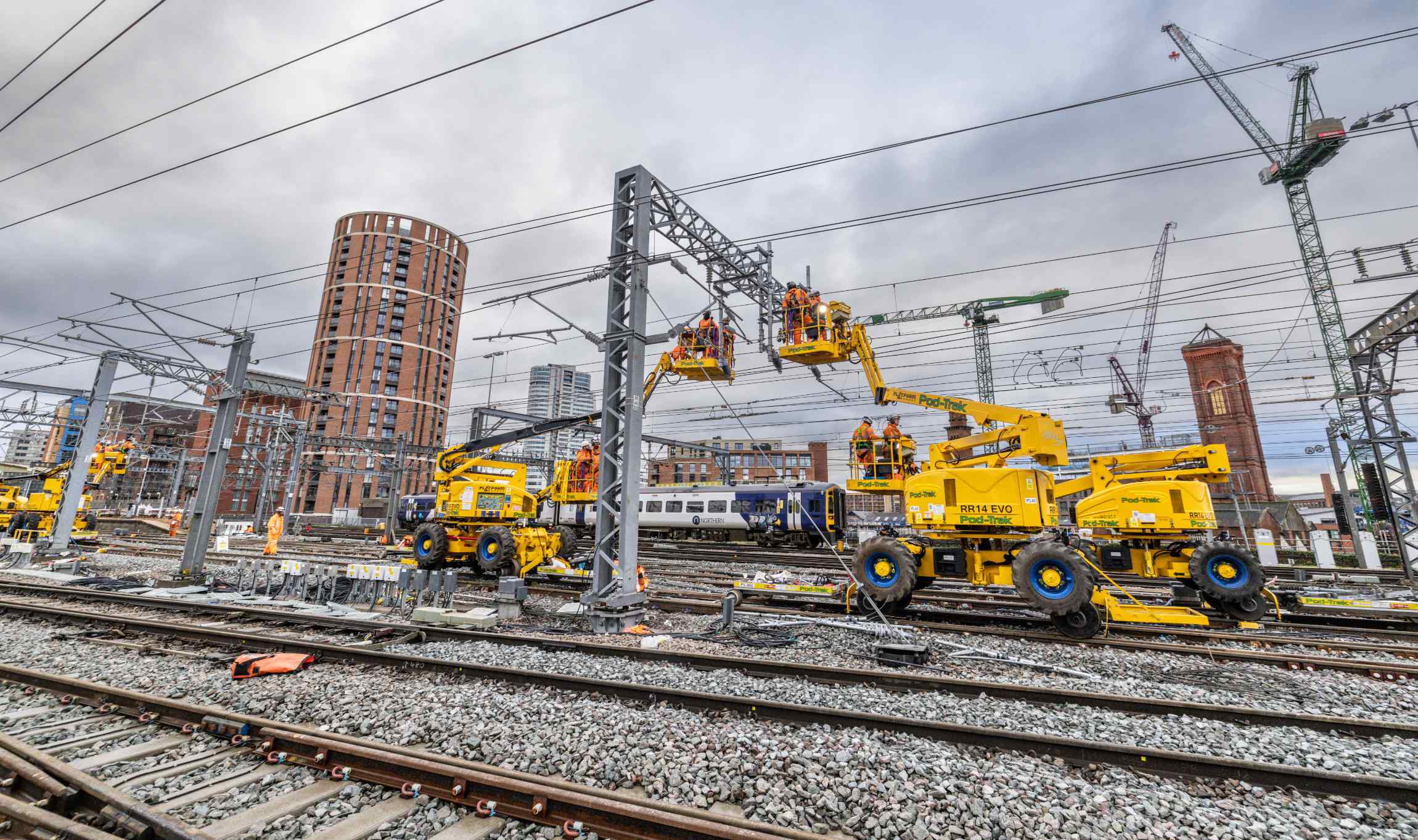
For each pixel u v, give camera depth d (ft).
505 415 95.86
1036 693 20.89
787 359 44.78
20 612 35.22
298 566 44.11
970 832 12.23
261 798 13.33
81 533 89.66
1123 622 34.60
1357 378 73.82
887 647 27.12
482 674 22.89
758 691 22.02
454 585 37.24
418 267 302.66
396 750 15.26
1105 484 43.68
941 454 45.55
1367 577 66.80
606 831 11.87
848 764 14.96
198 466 176.55
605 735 16.79
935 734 16.96
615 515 35.68
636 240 35.35
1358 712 21.18
